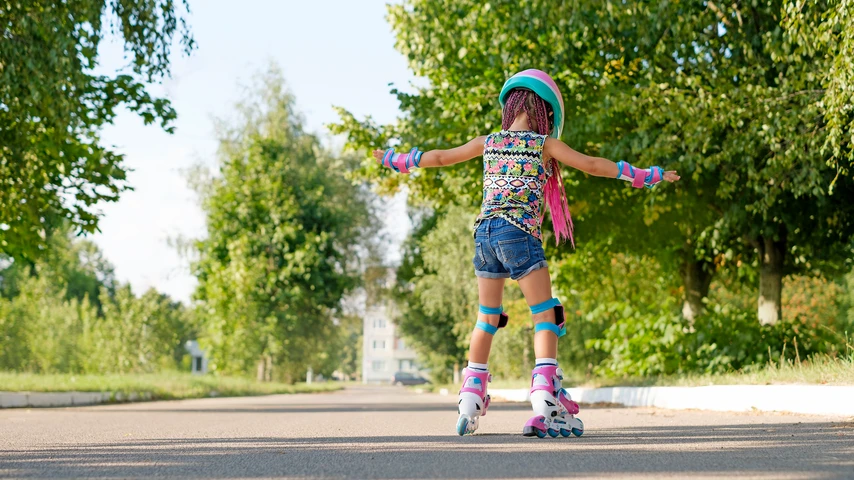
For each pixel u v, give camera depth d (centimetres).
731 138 1047
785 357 1168
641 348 1377
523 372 3014
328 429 567
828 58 890
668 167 1115
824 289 2597
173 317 5869
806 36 821
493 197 447
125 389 1650
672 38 1120
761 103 985
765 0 1055
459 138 1473
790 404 692
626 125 1260
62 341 4622
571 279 1805
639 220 1388
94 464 321
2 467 312
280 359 4353
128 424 681
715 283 2489
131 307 3784
